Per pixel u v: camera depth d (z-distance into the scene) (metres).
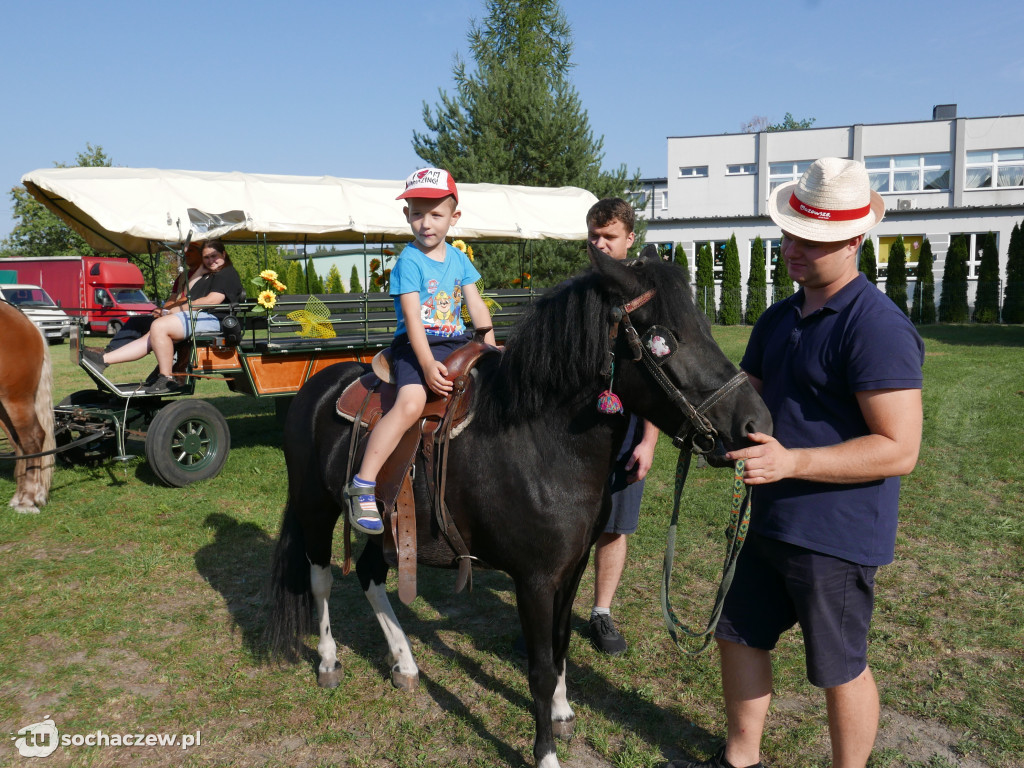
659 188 31.64
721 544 4.79
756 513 2.15
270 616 3.17
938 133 24.22
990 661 3.26
